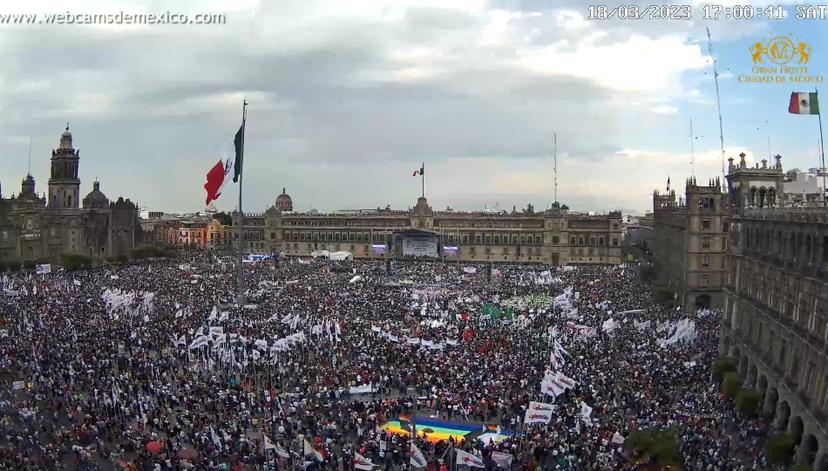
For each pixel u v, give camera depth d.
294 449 61.97
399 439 63.38
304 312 125.69
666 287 152.00
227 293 151.62
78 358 87.94
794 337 68.12
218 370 88.12
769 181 126.31
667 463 57.00
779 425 68.88
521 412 71.19
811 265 66.81
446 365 86.75
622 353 93.06
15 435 62.78
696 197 143.25
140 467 56.84
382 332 105.19
